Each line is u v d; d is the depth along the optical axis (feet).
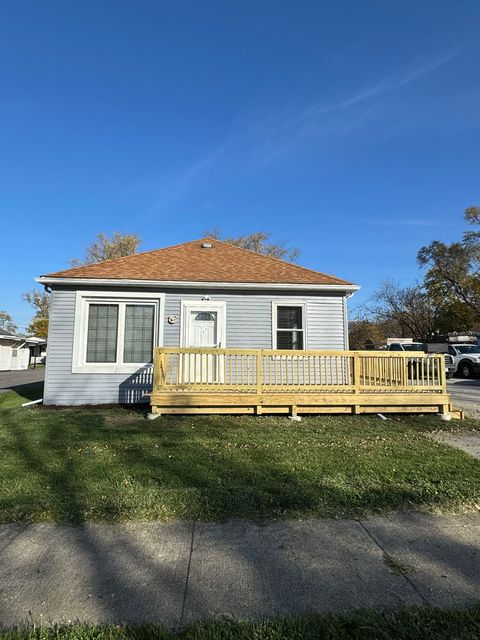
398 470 17.70
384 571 10.22
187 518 13.08
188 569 10.28
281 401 31.07
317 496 14.62
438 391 32.81
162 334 37.99
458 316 112.37
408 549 11.32
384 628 8.02
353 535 12.09
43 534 12.03
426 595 9.20
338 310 40.40
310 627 8.06
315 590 9.41
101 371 37.19
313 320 39.99
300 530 12.36
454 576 9.99
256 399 31.01
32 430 25.59
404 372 32.96
